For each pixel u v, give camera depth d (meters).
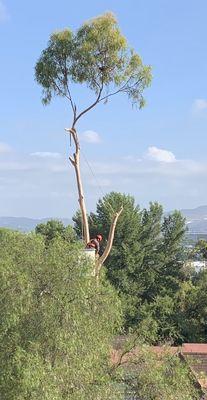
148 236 45.72
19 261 13.20
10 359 11.62
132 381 14.43
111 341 14.55
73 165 25.98
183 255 47.38
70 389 12.41
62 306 12.39
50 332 12.25
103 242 43.47
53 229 42.84
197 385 16.33
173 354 15.59
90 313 13.12
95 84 25.52
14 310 11.98
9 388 11.54
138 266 43.50
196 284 43.25
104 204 44.97
